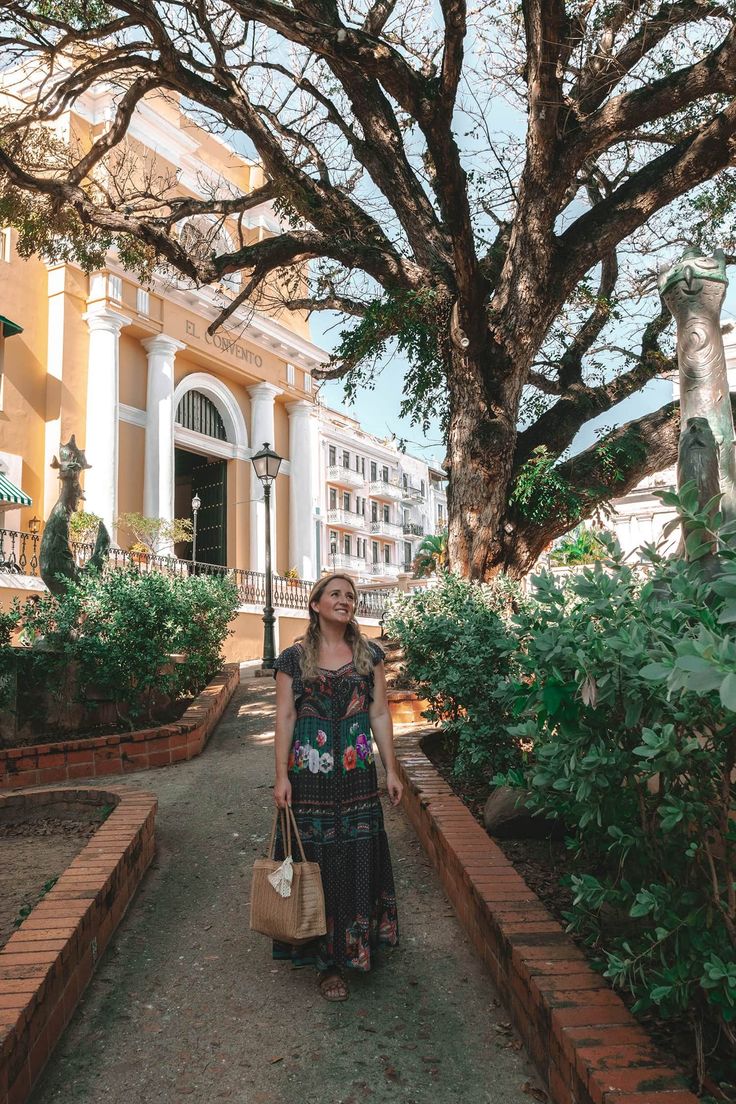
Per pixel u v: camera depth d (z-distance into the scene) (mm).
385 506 54625
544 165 9016
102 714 8547
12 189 10383
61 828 5363
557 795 3033
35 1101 2582
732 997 2021
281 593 25188
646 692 2414
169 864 4875
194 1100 2592
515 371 9883
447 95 7926
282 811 3342
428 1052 2818
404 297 9758
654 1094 2004
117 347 23250
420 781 5359
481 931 3432
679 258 5090
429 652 6215
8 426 21266
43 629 8203
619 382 11594
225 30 9945
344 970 3371
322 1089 2627
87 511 22094
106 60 9531
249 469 29094
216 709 9781
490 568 10000
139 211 11031
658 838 2680
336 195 10250
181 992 3297
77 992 3197
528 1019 2748
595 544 3352
